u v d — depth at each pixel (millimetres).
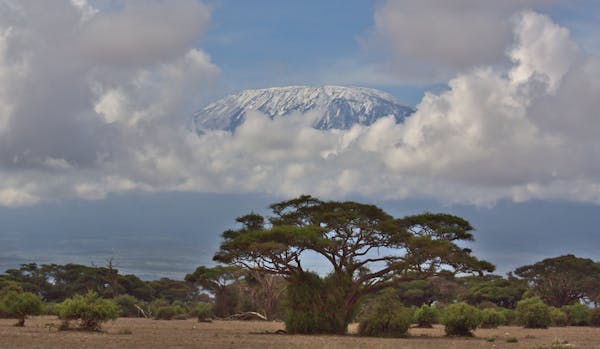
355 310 74250
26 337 51875
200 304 131625
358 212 73125
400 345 53094
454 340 61875
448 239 74500
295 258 72062
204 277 138250
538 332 81688
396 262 72938
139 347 46469
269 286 128375
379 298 70312
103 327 75438
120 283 188625
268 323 110312
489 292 165000
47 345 44906
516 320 101688
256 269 73750
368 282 76812
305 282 72250
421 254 71625
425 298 172875
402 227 74625
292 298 72188
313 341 56312
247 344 51594
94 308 63688
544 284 162125
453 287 174750
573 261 160125
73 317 63594
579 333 79312
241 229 81625
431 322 94375
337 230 73188
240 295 140250
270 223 78688
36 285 185375
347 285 72938
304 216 76688
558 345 51844
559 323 114312
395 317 68438
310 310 71375
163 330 74500
